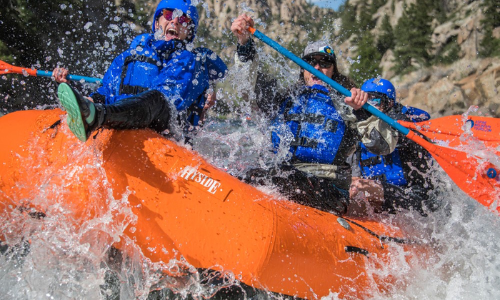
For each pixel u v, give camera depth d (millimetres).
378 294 2535
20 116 2467
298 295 2299
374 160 3643
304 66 2797
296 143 2820
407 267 2656
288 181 2740
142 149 2283
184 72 2773
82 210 2193
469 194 3137
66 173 2219
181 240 2160
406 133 2910
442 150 3014
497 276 2828
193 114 3053
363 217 3035
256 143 3002
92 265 2275
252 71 2979
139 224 2166
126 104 2227
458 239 2977
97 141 2254
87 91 5012
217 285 2223
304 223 2432
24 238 2326
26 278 2238
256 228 2240
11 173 2258
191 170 2312
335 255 2420
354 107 2764
